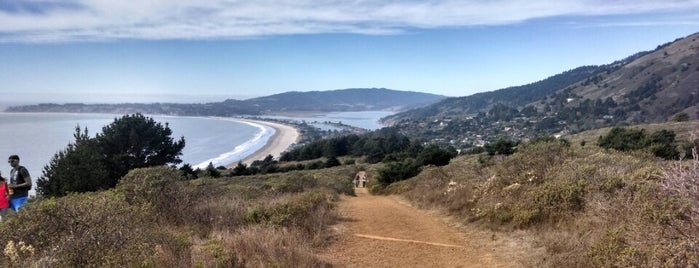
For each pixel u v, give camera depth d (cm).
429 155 4209
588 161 971
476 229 929
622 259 465
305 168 6600
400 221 1095
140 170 863
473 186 1252
